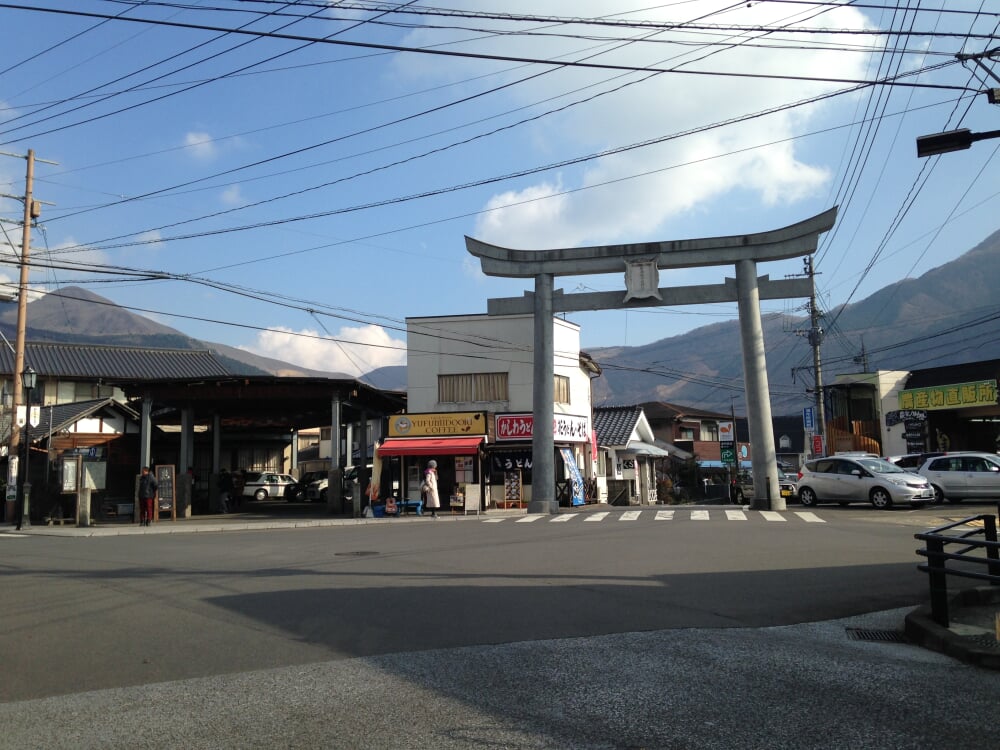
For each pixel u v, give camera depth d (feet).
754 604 30.66
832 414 145.89
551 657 23.00
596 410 162.81
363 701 19.30
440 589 34.53
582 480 123.95
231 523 85.81
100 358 159.94
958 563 42.65
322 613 29.84
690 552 45.47
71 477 89.35
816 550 45.55
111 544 61.36
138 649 25.11
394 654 23.62
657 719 17.66
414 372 117.39
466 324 117.50
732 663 22.25
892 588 33.83
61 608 32.01
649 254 86.02
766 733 16.70
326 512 102.99
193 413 104.73
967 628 25.49
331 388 99.25
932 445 120.88
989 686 20.10
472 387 116.37
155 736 17.24
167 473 92.99
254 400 101.30
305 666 22.65
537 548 49.26
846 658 22.91
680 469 181.37
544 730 17.03
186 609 31.35
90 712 19.01
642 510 85.05
